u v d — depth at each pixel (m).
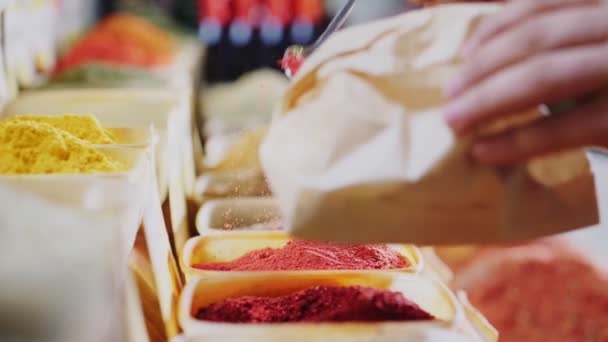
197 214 1.00
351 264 0.79
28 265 0.46
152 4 3.92
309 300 0.69
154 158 0.76
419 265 0.77
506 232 0.56
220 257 0.85
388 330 0.61
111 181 0.58
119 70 1.59
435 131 0.54
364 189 0.55
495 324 0.87
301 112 0.57
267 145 0.57
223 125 1.96
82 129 0.75
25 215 0.50
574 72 0.46
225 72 3.95
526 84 0.47
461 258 1.02
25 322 0.45
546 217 0.57
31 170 0.64
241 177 1.11
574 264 0.97
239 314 0.67
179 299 0.73
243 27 3.63
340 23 0.72
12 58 1.05
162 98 1.00
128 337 0.55
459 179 0.54
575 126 0.48
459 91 0.50
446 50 0.56
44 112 0.94
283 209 0.56
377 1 3.46
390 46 0.58
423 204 0.55
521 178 0.56
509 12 0.49
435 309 0.70
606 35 0.47
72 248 0.48
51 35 1.62
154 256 0.69
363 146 0.55
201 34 3.90
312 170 0.55
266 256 0.82
